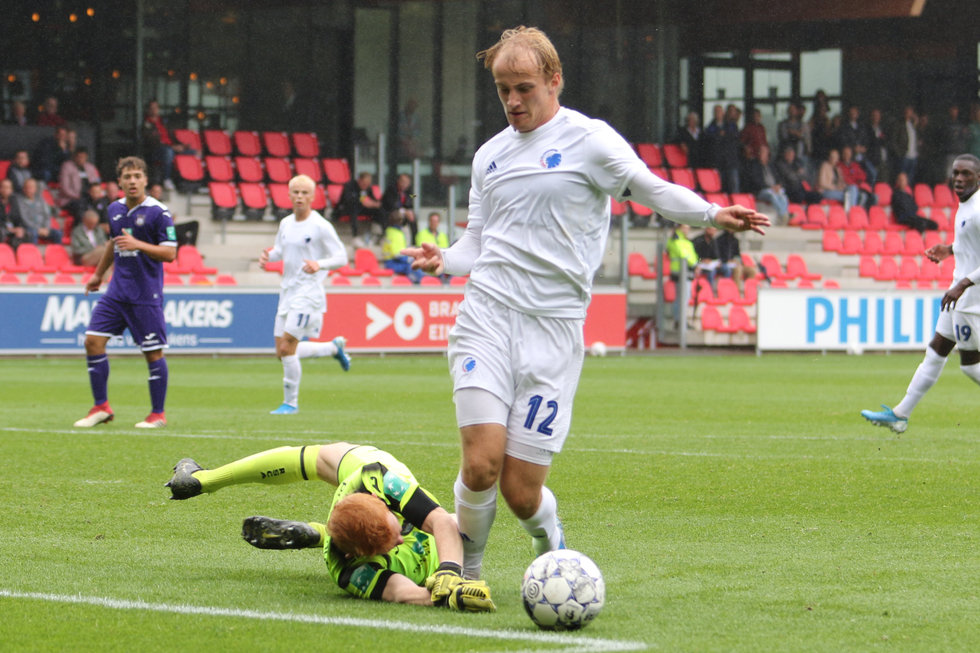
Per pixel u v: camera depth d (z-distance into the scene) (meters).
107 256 38.53
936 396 56.09
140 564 19.16
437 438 36.66
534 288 16.17
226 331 79.25
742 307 99.31
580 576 14.95
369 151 108.62
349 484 17.06
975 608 16.33
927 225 115.50
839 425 42.09
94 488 26.78
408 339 84.56
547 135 16.38
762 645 14.33
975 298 36.09
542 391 16.19
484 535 16.73
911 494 26.84
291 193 43.84
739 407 49.03
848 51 123.81
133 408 46.16
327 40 111.56
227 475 18.27
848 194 116.31
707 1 115.25
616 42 115.00
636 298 101.38
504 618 15.66
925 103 125.62
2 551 20.11
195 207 100.56
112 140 106.19
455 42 111.94
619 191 16.23
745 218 15.26
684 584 17.83
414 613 15.89
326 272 44.72
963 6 123.19
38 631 14.94
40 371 65.81
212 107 110.19
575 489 27.44
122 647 14.22
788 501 25.86
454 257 16.66
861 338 94.12
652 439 37.50
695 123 115.56
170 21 108.06
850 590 17.44
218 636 14.66
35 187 88.44
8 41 103.56
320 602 16.53
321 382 61.38
